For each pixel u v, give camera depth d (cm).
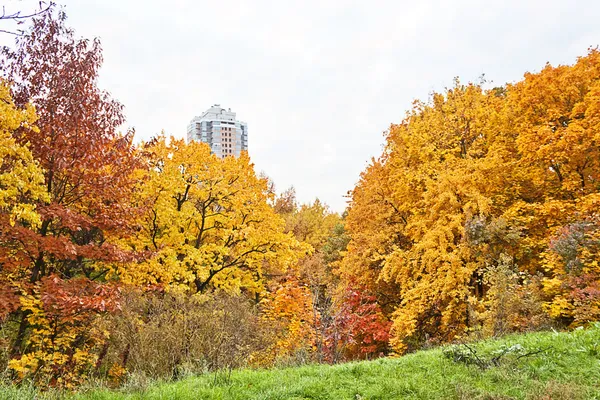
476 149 1652
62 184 1091
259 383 730
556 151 1327
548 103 1534
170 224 1507
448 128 1711
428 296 1485
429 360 823
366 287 1836
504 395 622
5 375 799
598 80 1429
